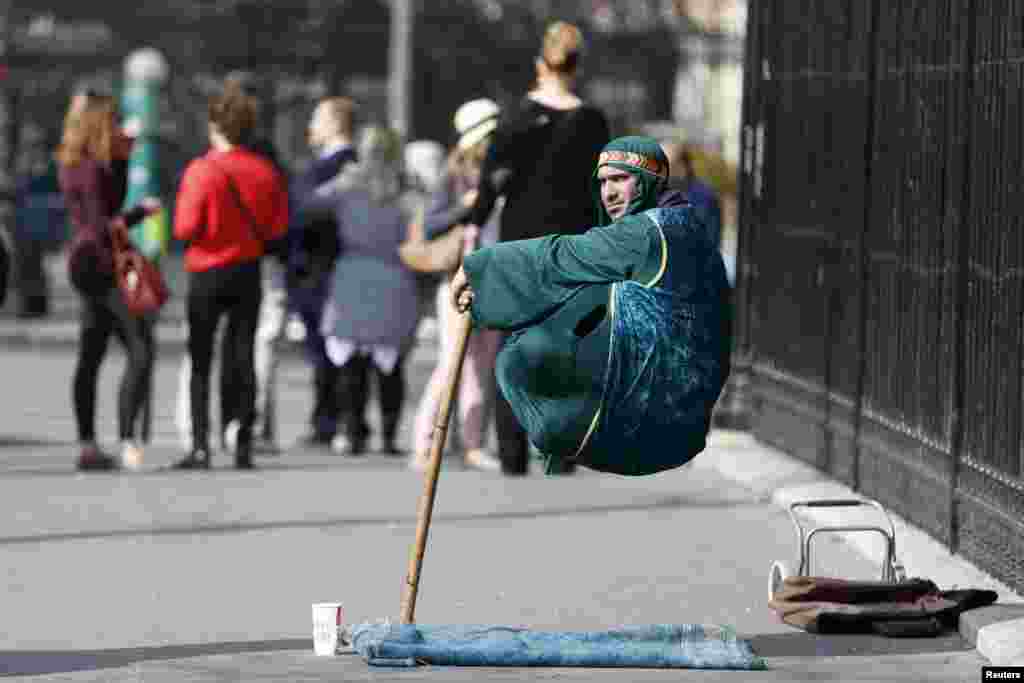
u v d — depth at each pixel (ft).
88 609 66.49
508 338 59.47
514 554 76.79
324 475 100.94
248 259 101.40
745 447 104.99
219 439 119.55
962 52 73.72
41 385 155.43
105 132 101.65
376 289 113.09
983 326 71.10
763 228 107.14
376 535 81.20
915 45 80.53
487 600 68.13
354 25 314.76
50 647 60.85
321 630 59.57
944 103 76.64
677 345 57.82
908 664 58.59
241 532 81.82
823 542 79.56
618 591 69.72
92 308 102.01
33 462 107.14
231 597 68.59
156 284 102.27
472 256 58.59
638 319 57.67
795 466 97.40
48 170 221.66
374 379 166.09
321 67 312.91
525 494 92.94
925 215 78.79
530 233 94.79
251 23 311.68
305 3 311.88
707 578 72.08
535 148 94.89
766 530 82.53
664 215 58.54
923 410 78.74
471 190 104.42
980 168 71.46
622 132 296.92
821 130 95.45
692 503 90.07
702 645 58.49
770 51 107.04
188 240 101.04
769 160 106.32
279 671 57.41
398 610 66.44
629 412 57.82
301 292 115.65
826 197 94.27
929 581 64.44
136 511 87.25
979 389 71.56
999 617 61.87
